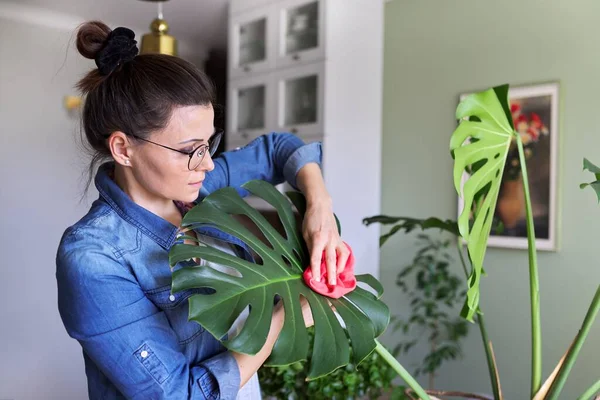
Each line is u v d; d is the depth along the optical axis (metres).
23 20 2.88
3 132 2.84
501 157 1.15
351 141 2.55
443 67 2.52
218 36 3.37
